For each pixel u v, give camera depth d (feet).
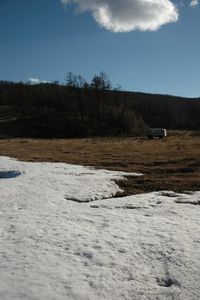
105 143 154.61
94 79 358.64
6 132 296.92
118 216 45.19
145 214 46.44
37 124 324.39
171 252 32.91
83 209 48.98
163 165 86.74
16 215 45.37
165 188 62.49
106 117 332.39
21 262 30.04
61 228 39.65
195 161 89.35
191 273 29.07
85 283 26.99
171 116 437.58
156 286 27.25
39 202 52.60
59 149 129.29
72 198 56.03
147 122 417.28
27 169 82.99
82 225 41.14
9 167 86.33
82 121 331.57
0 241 35.19
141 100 487.20
